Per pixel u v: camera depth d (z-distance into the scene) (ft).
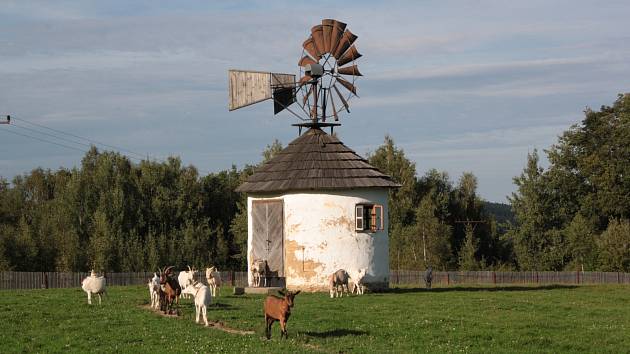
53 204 338.13
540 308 121.80
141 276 233.14
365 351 82.23
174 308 113.39
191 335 91.20
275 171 155.74
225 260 333.62
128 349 83.61
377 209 152.25
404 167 349.61
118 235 308.60
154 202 331.36
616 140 323.98
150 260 299.99
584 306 126.82
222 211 361.30
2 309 114.52
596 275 247.70
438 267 300.20
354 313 110.93
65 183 360.28
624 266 278.05
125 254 300.20
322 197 149.48
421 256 303.68
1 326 99.91
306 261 148.77
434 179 372.79
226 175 373.20
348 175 150.51
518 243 338.75
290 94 170.60
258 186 154.20
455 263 330.54
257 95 170.30
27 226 297.33
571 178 337.72
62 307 116.78
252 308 115.03
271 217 153.48
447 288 167.32
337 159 153.89
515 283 226.79
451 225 364.17
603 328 102.17
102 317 106.42
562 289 170.09
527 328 100.22
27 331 96.63
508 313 114.62
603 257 284.00
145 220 330.75
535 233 335.47
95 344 87.30
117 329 96.43
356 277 141.90
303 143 159.12
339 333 93.50
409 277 251.19
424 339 90.94
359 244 149.48
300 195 150.30
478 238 345.31
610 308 125.29
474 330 97.55
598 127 331.98
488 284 209.97
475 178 381.81
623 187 321.52
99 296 122.52
